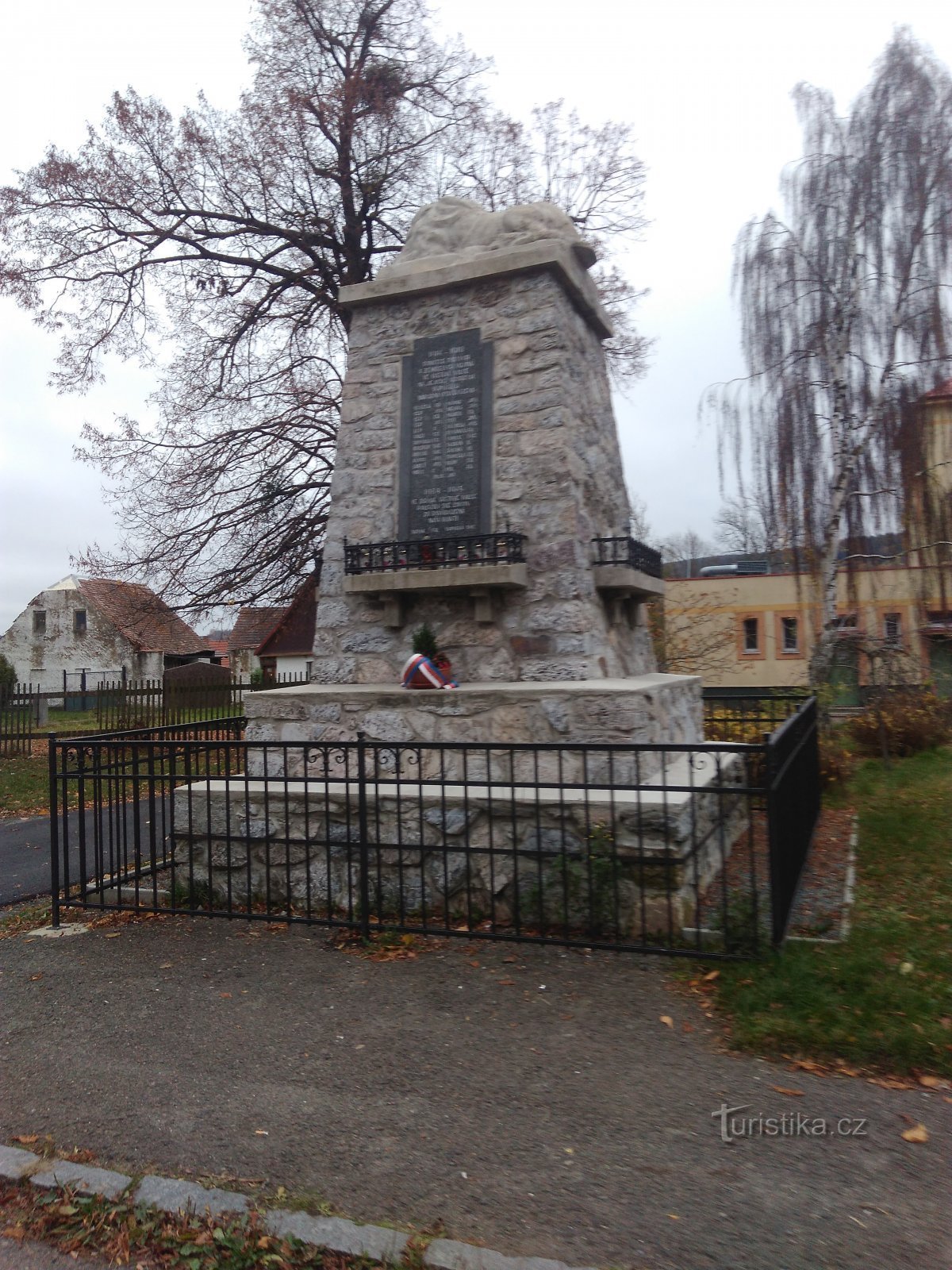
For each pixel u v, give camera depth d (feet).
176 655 136.87
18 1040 12.61
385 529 22.66
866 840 21.52
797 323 48.78
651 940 15.21
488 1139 9.57
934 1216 7.97
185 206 51.65
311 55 51.34
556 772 18.16
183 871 18.95
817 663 45.44
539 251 21.63
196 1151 9.57
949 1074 10.32
